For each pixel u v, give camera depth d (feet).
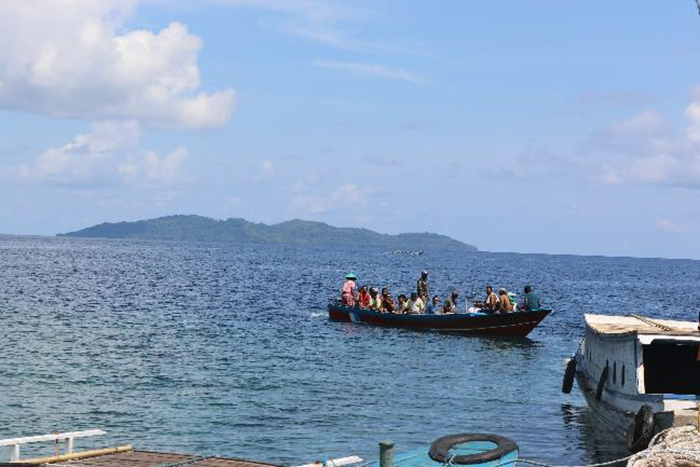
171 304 227.40
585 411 93.61
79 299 234.38
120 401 94.73
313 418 87.97
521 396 102.32
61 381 105.70
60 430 81.10
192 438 79.10
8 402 92.38
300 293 290.97
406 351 140.56
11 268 409.90
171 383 106.42
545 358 136.56
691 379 84.12
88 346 137.49
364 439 79.71
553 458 73.26
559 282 470.39
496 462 55.11
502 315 157.79
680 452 53.06
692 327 84.48
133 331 161.17
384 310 180.45
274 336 157.58
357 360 129.49
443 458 55.88
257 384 106.83
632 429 65.41
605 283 490.08
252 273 449.06
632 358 70.03
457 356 136.26
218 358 128.16
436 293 324.39
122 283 317.22
